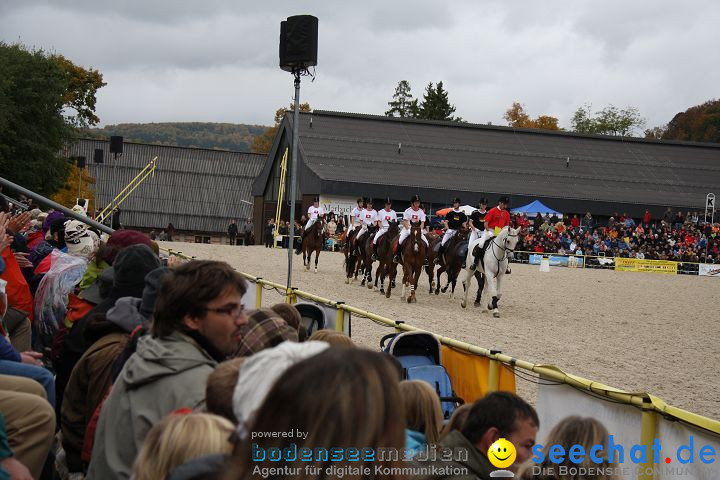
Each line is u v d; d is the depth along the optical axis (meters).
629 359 14.12
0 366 4.57
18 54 45.47
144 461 2.62
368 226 24.16
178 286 3.67
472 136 61.09
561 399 5.58
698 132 111.62
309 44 11.95
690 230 47.03
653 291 28.77
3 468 3.25
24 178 45.25
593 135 63.88
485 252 19.33
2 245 5.77
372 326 15.39
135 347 4.12
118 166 76.19
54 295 7.18
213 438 2.57
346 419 1.90
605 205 52.56
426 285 26.14
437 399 3.95
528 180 55.34
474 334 15.73
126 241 6.04
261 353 2.81
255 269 26.83
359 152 54.81
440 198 50.38
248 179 78.50
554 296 25.02
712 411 10.38
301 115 57.75
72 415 4.59
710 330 18.89
